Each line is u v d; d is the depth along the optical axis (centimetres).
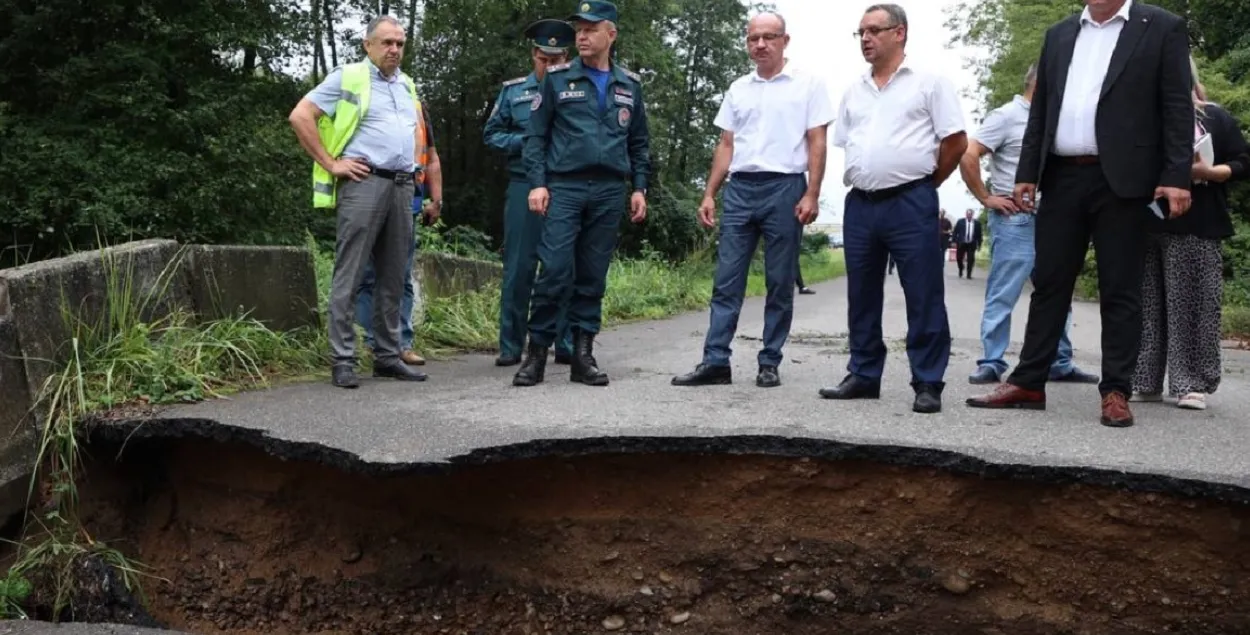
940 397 488
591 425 428
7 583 388
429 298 792
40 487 425
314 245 1245
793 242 550
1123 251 438
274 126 1505
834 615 387
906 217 477
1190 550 343
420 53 2327
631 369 668
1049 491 360
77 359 444
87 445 432
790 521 395
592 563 404
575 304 574
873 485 386
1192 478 338
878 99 483
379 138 529
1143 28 427
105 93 1322
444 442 396
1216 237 505
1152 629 351
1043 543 364
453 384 563
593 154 541
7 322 416
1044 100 461
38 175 1241
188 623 427
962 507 374
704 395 529
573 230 552
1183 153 418
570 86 541
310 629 415
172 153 1338
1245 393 580
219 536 434
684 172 3434
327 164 517
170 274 522
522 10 2080
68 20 1337
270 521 424
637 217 584
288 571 420
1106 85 431
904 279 480
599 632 398
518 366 659
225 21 1473
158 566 437
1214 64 1423
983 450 377
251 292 580
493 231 2500
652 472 403
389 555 412
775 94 536
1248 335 1128
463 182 2559
